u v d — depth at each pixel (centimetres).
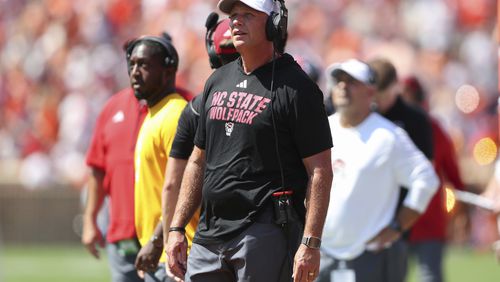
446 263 4756
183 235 1916
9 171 6506
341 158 2473
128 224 2355
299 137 1809
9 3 8225
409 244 3094
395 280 2567
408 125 2781
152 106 2312
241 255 1827
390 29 7212
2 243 5797
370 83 2473
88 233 2548
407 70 6594
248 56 1844
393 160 2470
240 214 1839
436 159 3067
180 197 1925
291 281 1839
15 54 7888
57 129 6919
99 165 2491
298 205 1847
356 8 7362
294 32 7238
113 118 2405
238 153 1828
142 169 2303
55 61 7575
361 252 2483
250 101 1825
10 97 7556
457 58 6800
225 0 1828
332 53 7000
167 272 2045
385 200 2484
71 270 4731
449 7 7044
